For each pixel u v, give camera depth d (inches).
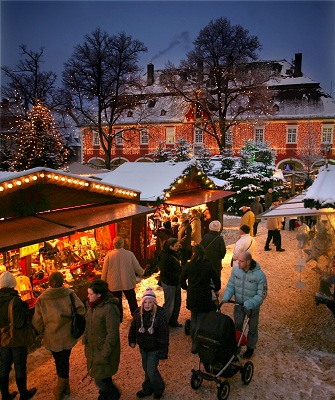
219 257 321.4
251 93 1434.5
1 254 292.4
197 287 235.0
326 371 222.2
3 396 199.5
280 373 221.5
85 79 1443.2
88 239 390.0
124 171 516.7
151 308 186.2
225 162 1021.2
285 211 296.7
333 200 232.8
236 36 1424.7
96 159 2117.4
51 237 250.8
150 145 2025.1
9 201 275.0
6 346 191.6
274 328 281.0
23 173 271.3
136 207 359.3
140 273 299.3
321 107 1830.7
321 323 285.7
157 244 427.5
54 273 197.9
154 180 474.6
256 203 556.7
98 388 207.0
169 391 206.5
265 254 492.4
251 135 1862.7
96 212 324.5
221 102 1572.3
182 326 287.6
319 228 325.7
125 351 254.7
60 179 299.7
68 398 203.5
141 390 203.3
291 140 1833.2
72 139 2416.3
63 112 1461.6
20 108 1400.1
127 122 2038.6
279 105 1884.8
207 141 1919.3
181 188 517.0
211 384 213.0
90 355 182.1
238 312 228.5
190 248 406.0
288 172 1653.5
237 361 206.5
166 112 2041.1
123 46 1440.7
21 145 937.5
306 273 408.2
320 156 1726.1
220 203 619.8
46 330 195.2
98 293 179.8
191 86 1633.9
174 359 240.1
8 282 195.0
